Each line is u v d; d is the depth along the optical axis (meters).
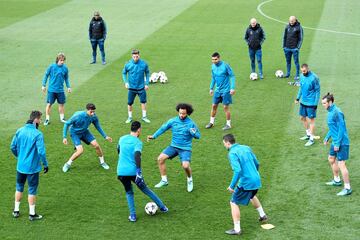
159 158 14.40
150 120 19.22
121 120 19.22
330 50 27.44
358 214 13.04
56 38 30.27
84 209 13.48
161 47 28.41
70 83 23.14
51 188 14.48
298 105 20.31
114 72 24.64
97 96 21.64
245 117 19.33
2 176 15.11
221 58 26.41
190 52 27.47
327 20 33.66
